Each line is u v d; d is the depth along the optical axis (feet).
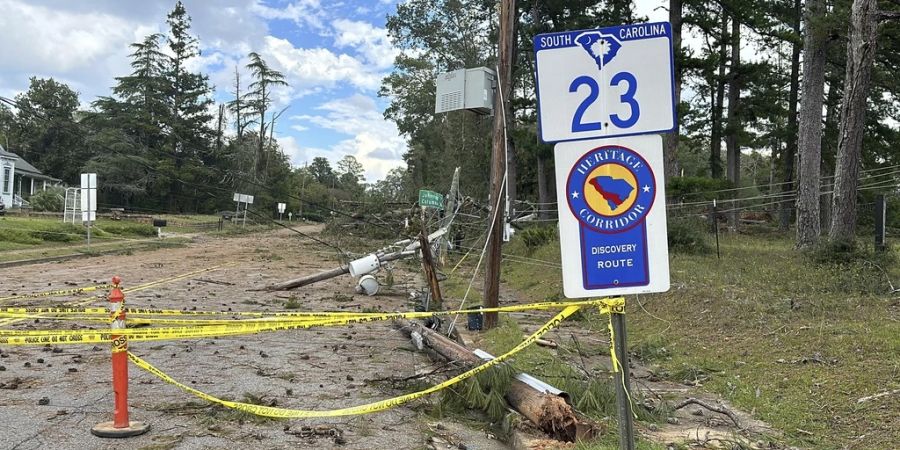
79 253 76.07
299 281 50.55
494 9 129.80
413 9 150.30
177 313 19.26
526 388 17.83
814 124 53.06
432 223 70.28
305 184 276.21
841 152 42.57
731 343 26.09
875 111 101.86
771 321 27.84
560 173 9.46
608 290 9.35
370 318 16.60
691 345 26.99
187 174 210.18
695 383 22.13
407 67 190.39
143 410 17.52
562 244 9.45
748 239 71.82
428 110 191.31
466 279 58.34
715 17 92.38
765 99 105.50
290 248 97.19
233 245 104.63
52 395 18.75
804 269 38.45
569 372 20.07
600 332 32.53
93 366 22.38
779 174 139.33
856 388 18.78
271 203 220.02
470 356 21.66
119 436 15.35
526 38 108.27
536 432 16.46
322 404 18.79
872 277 33.60
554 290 47.78
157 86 229.25
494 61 146.00
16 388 19.40
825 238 42.60
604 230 9.36
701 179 73.51
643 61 9.36
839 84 101.40
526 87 137.59
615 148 9.36
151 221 143.23
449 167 158.10
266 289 49.73
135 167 199.41
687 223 56.39
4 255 67.97
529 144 102.53
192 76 239.71
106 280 52.39
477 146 150.82
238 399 18.81
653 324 31.76
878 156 106.22
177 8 238.27
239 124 248.73
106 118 221.87
